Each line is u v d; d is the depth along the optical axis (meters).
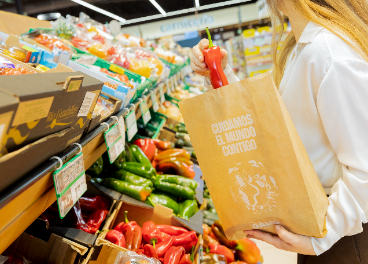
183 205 1.91
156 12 8.94
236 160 0.94
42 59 1.50
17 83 0.61
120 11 8.20
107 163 1.90
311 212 0.91
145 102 2.17
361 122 0.91
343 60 0.91
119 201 1.60
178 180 2.00
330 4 1.00
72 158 0.92
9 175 0.63
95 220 1.40
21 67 1.09
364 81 0.89
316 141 1.09
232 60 9.66
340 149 0.96
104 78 1.54
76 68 1.53
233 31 9.58
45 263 1.08
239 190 0.97
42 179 0.77
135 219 1.64
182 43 9.80
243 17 9.41
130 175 1.84
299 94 1.06
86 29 2.64
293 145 0.88
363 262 1.09
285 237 0.97
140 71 2.24
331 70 0.92
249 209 0.98
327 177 1.12
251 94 0.88
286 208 0.93
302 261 1.30
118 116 1.44
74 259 1.08
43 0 5.52
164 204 1.80
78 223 1.32
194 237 1.61
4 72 1.03
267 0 1.21
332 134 0.97
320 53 0.96
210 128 0.95
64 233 1.17
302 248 0.97
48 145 0.75
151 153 2.33
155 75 2.44
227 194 0.99
